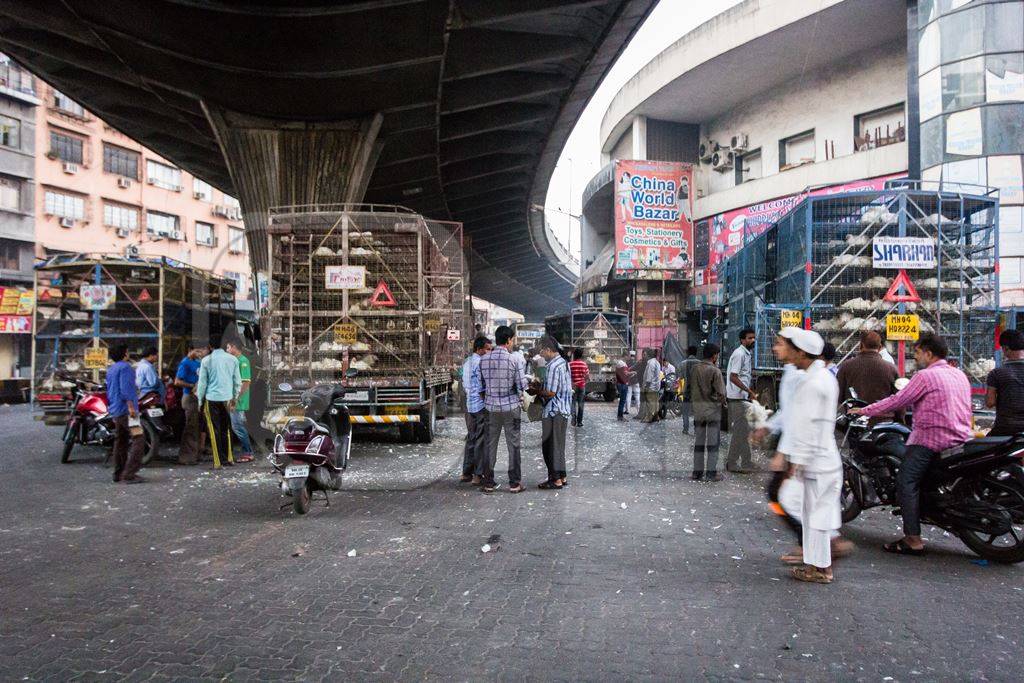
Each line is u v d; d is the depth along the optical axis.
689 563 5.00
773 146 29.11
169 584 4.52
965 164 19.31
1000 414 6.19
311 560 5.07
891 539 5.84
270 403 11.10
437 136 22.59
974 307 11.87
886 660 3.36
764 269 14.49
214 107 19.17
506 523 6.25
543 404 8.08
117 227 35.16
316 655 3.41
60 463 10.03
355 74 17.03
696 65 26.66
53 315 13.25
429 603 4.16
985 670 3.25
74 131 33.22
